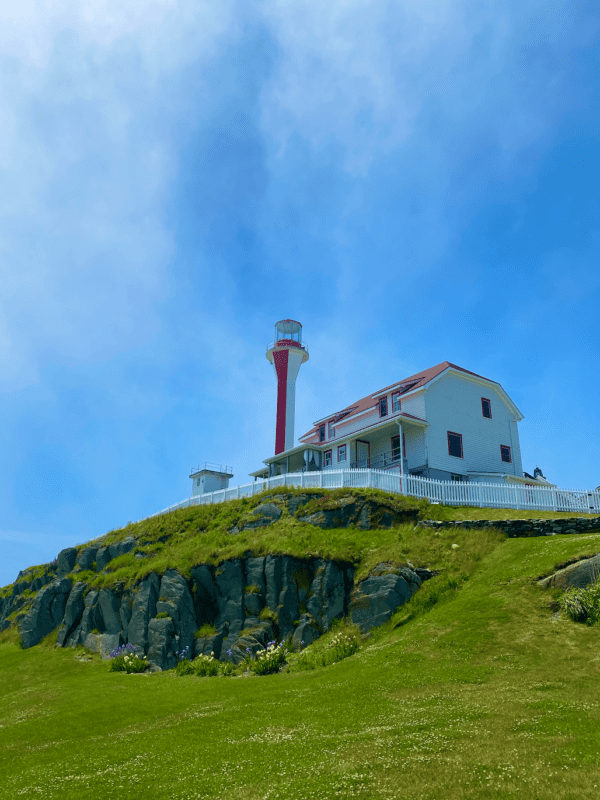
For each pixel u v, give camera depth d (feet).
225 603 88.94
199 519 119.44
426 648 54.54
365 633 71.77
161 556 108.47
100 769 36.29
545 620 53.98
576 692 39.81
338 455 154.30
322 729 39.63
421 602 69.41
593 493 108.58
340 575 81.87
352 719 41.11
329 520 98.68
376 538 89.30
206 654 84.17
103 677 78.95
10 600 146.51
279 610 82.79
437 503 103.04
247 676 68.85
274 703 49.44
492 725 35.35
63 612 115.75
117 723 50.11
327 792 28.27
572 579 57.11
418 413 134.92
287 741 37.65
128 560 114.62
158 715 51.49
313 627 78.84
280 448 201.46
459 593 67.41
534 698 39.70
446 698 42.63
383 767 30.68
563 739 31.76
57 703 61.31
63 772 36.60
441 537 83.25
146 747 39.86
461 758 30.76
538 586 59.93
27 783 34.99
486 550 76.02
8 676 98.17
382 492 102.06
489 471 141.79
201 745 38.96
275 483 123.65
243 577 89.71
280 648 74.13
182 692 61.36
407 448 137.08
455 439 137.28
